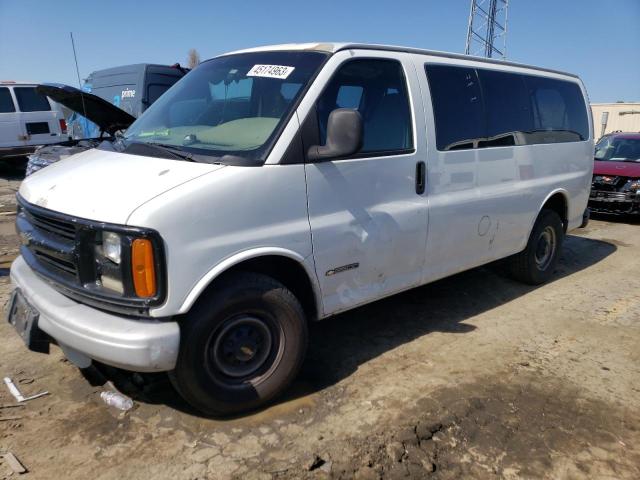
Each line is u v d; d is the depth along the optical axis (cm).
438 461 281
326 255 326
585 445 299
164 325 266
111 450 277
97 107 591
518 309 500
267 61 357
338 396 336
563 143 554
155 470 264
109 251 264
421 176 382
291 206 305
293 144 305
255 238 289
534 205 513
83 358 289
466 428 309
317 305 333
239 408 307
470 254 446
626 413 331
